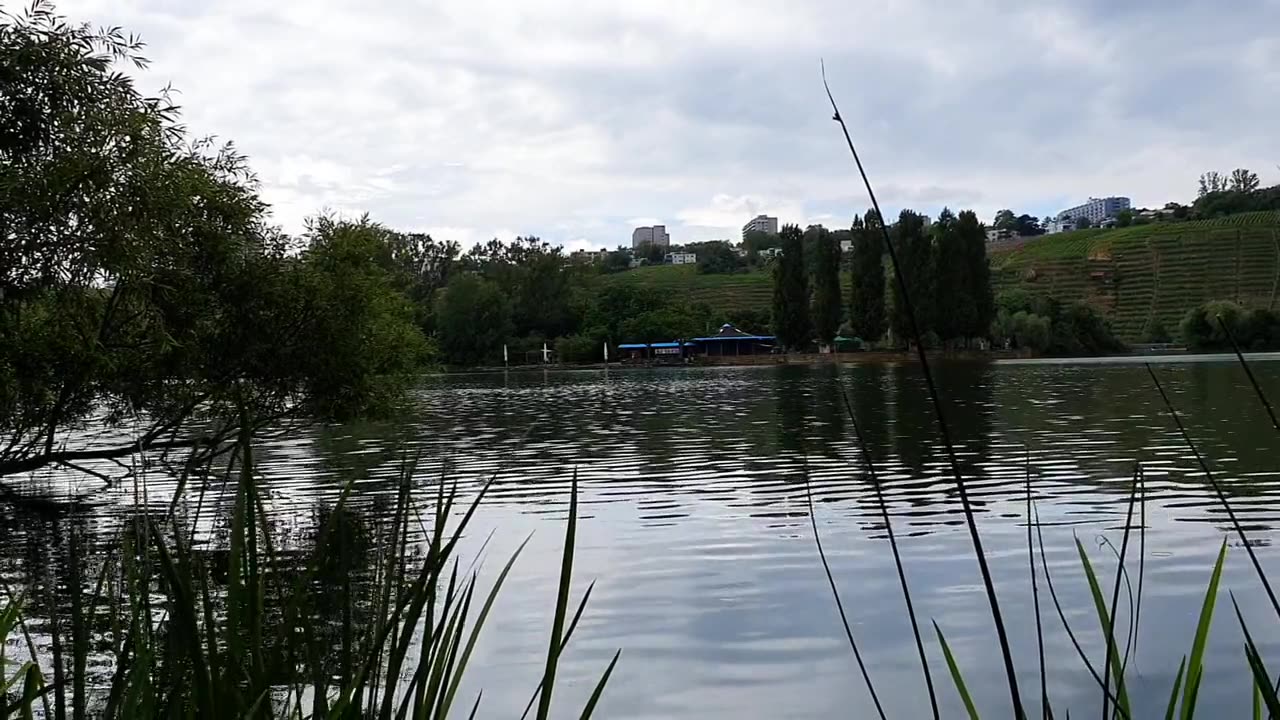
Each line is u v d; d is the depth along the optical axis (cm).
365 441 2181
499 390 4441
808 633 729
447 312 8575
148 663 126
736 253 13625
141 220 1094
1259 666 122
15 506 1350
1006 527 1059
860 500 1259
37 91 1034
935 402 118
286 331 1478
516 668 669
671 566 934
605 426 2438
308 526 1052
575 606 802
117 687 135
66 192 1028
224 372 1412
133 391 1322
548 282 8994
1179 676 128
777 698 610
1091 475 1410
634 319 8806
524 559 959
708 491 1368
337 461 1783
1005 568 884
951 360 6700
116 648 138
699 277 12031
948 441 116
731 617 773
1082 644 680
